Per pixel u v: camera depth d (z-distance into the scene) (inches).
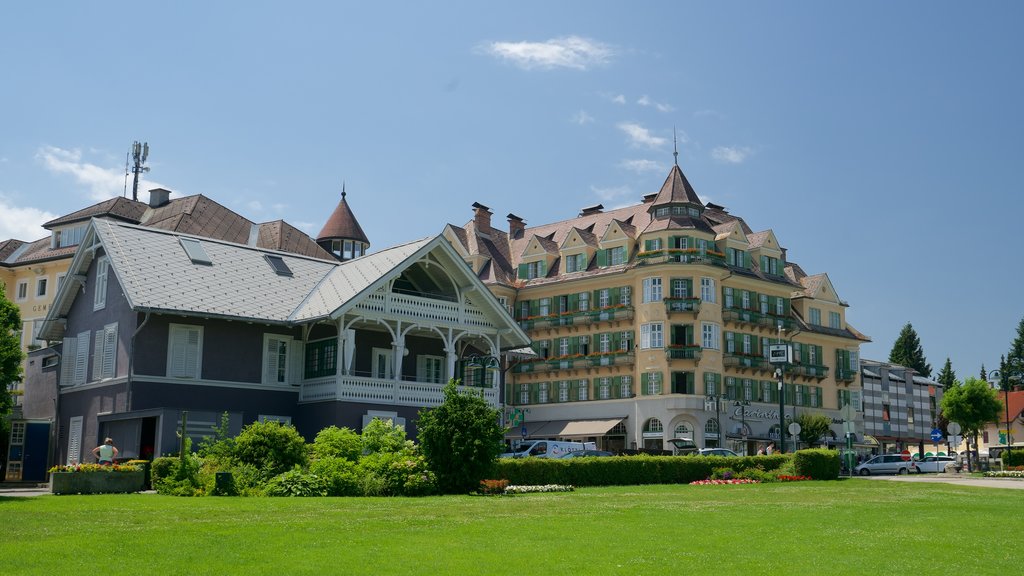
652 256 2635.3
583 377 2758.4
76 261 1585.9
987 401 2775.6
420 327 1576.0
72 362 1604.3
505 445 1096.8
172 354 1438.2
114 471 1047.0
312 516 728.3
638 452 2113.7
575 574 481.7
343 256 2832.2
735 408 2655.0
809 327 3034.0
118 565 482.9
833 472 1567.4
